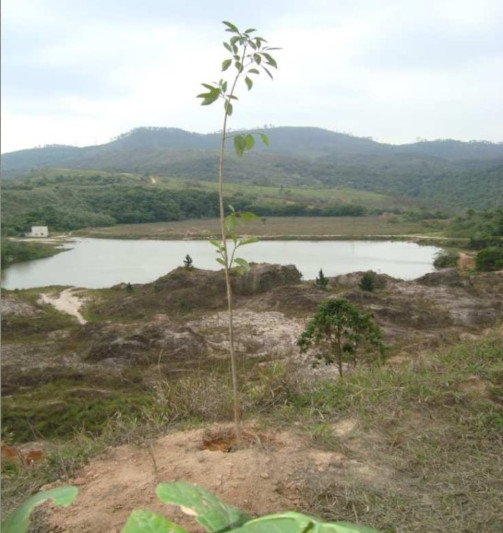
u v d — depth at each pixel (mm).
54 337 19109
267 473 2822
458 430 3543
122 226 76750
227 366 13203
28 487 2920
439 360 5082
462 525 2471
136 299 24812
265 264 26688
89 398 11953
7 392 13320
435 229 67625
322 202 103062
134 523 824
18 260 45938
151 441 3377
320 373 9305
